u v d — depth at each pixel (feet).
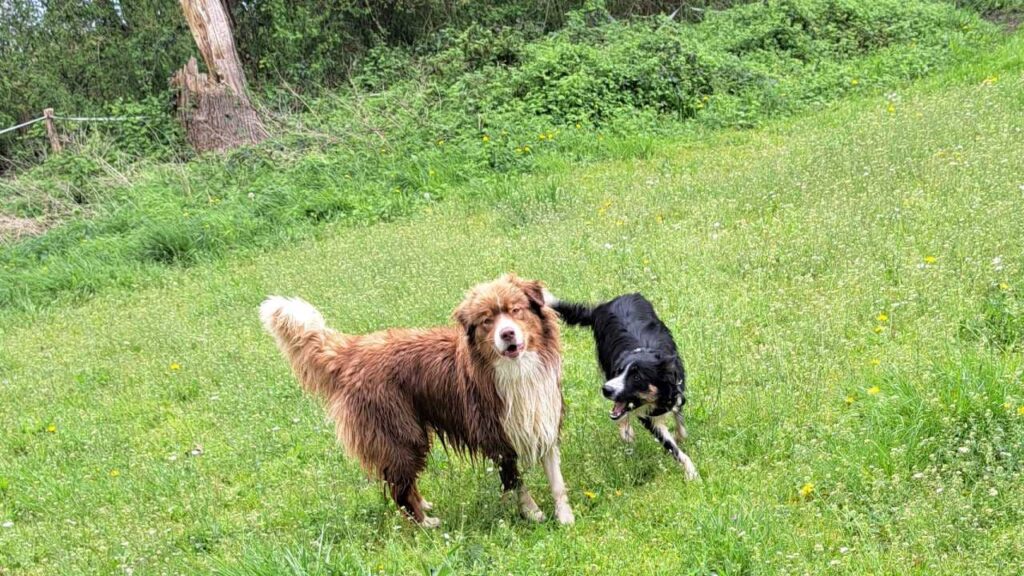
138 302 34.58
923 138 30.45
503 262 28.02
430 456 18.75
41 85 55.98
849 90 44.32
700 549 13.62
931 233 22.67
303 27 57.11
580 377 21.02
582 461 17.65
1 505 20.59
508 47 50.93
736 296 22.82
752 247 24.80
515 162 40.65
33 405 26.30
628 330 18.03
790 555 12.80
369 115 47.88
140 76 57.47
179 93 52.47
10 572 17.43
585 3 57.98
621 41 50.49
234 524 17.83
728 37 51.83
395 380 16.53
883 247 22.59
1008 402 15.15
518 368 15.58
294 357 17.29
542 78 46.65
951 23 52.01
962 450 14.42
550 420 15.93
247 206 41.47
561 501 16.06
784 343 19.52
